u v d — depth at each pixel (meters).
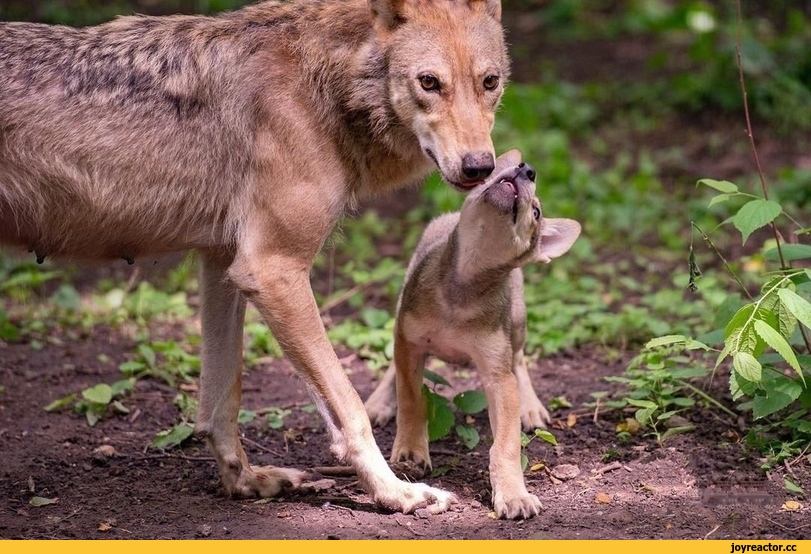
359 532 8.19
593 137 21.94
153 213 9.00
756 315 8.69
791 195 17.97
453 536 8.07
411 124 8.72
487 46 8.72
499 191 8.57
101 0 24.92
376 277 15.04
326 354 8.72
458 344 9.02
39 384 12.00
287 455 10.30
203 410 9.30
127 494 9.23
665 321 13.54
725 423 10.09
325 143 8.84
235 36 9.11
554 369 12.34
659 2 28.91
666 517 8.34
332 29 8.95
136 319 14.31
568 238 9.57
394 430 10.72
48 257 9.37
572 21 29.12
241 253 8.78
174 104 8.91
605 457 9.66
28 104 8.65
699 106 22.94
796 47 24.00
